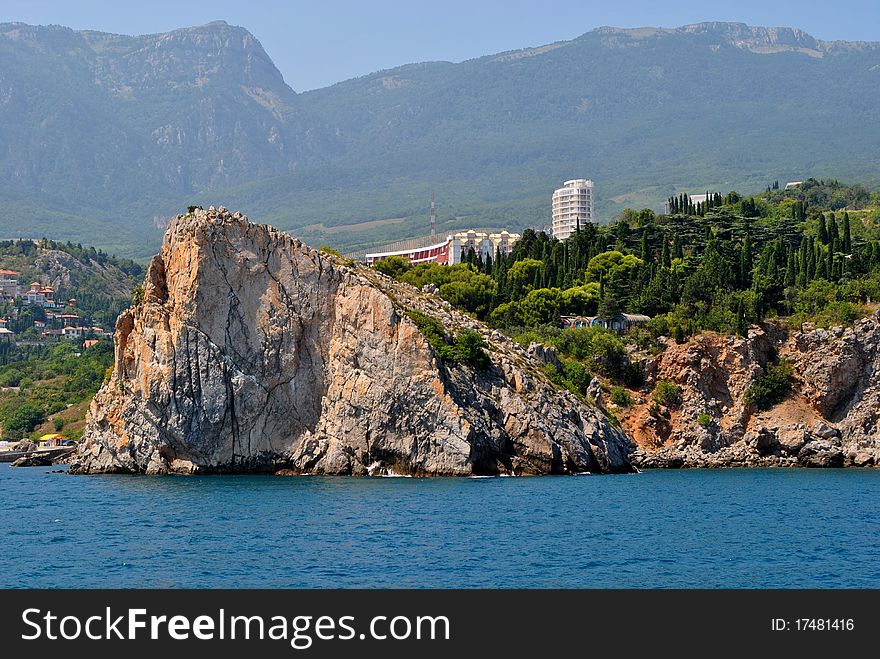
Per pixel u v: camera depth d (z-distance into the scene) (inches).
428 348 5994.1
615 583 3161.9
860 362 7416.3
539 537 3848.4
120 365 6466.5
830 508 4739.2
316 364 6161.4
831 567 3385.8
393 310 6053.2
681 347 7618.1
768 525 4200.3
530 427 6156.5
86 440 6968.5
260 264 6112.2
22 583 3139.8
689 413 7362.2
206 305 6008.9
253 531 3944.4
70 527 4089.6
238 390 6018.7
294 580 3166.8
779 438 7303.2
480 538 3814.0
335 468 5989.2
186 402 5984.3
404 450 5944.9
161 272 6215.6
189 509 4525.1
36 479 6250.0
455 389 6067.9
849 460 7199.8
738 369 7529.5
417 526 4055.1
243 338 6063.0
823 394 7421.3
